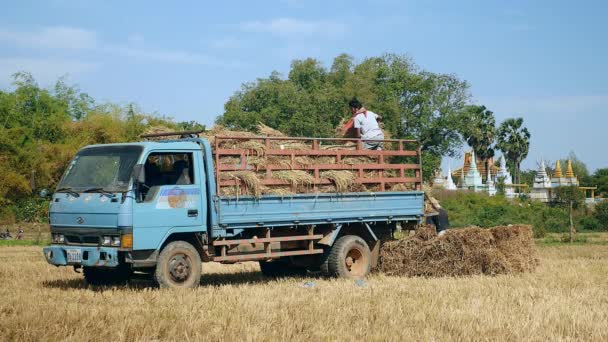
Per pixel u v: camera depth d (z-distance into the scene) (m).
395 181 16.62
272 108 65.00
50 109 52.66
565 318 10.28
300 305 11.14
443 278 15.56
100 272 14.52
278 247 14.89
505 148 119.00
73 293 12.32
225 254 14.02
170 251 13.12
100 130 40.50
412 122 71.25
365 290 13.16
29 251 26.88
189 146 13.59
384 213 16.27
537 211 55.41
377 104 65.94
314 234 15.53
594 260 22.47
